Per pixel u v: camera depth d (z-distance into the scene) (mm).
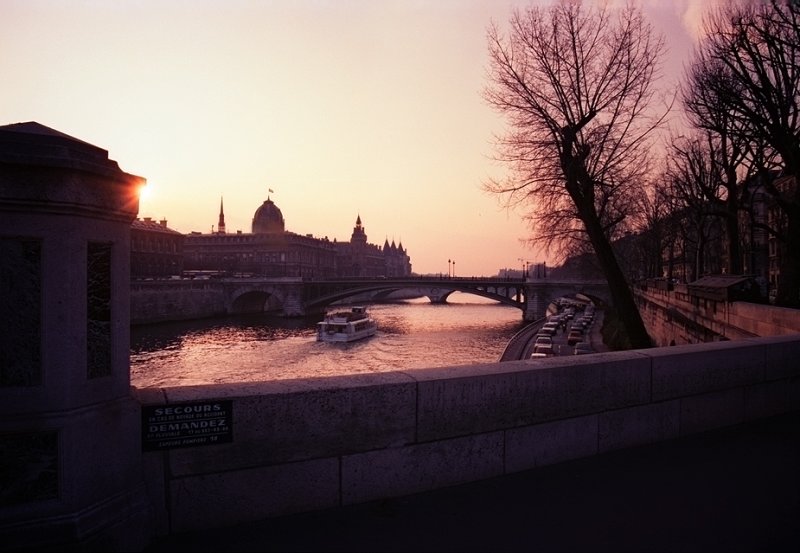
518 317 112625
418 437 3967
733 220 24531
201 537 3275
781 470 4488
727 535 3354
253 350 62750
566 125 18516
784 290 18172
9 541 2764
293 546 3193
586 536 3342
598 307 100250
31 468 2834
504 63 18688
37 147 2824
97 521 2941
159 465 3281
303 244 167625
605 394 4906
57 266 2885
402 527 3447
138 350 61750
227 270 141000
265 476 3494
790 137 17328
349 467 3732
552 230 20375
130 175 3234
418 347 65625
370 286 109562
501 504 3803
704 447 5102
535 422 4496
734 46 18234
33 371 2854
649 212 45969
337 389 3701
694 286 21266
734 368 5949
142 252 103688
